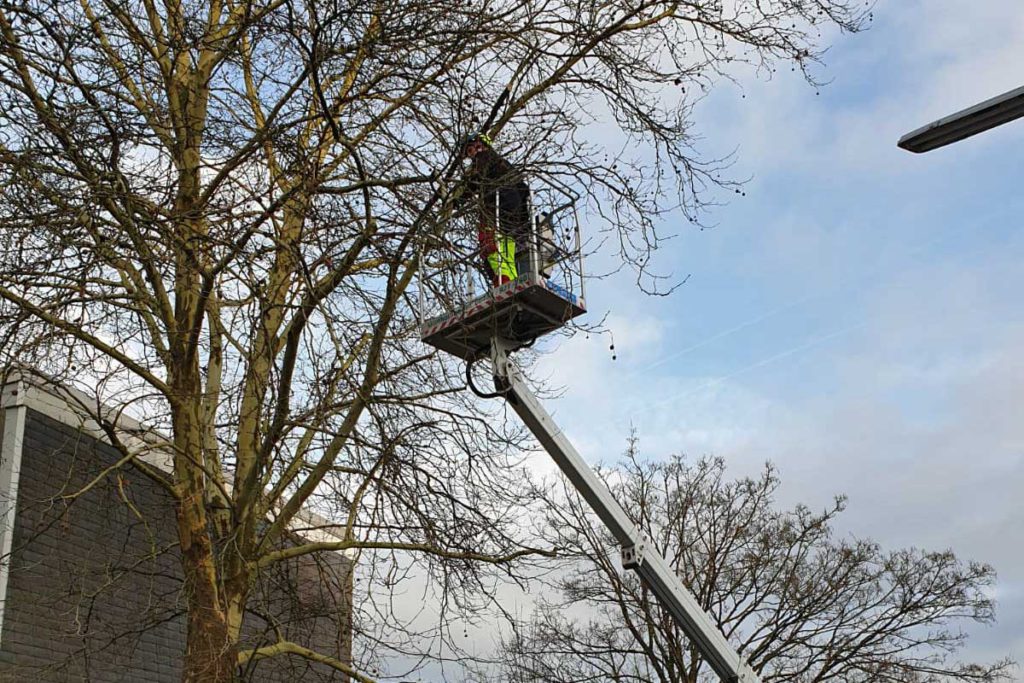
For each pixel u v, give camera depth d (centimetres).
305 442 1166
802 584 2383
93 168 1043
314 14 1064
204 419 1194
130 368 1112
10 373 1088
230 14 1241
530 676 2139
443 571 1166
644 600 2228
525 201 1141
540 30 1181
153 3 1253
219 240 1048
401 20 1095
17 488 1407
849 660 2236
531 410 1184
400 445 1130
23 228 1011
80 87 1067
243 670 1114
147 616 1268
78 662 1337
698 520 2436
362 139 1163
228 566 1116
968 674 2238
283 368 1076
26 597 1384
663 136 1213
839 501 2462
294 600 1212
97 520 1516
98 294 1088
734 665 1205
